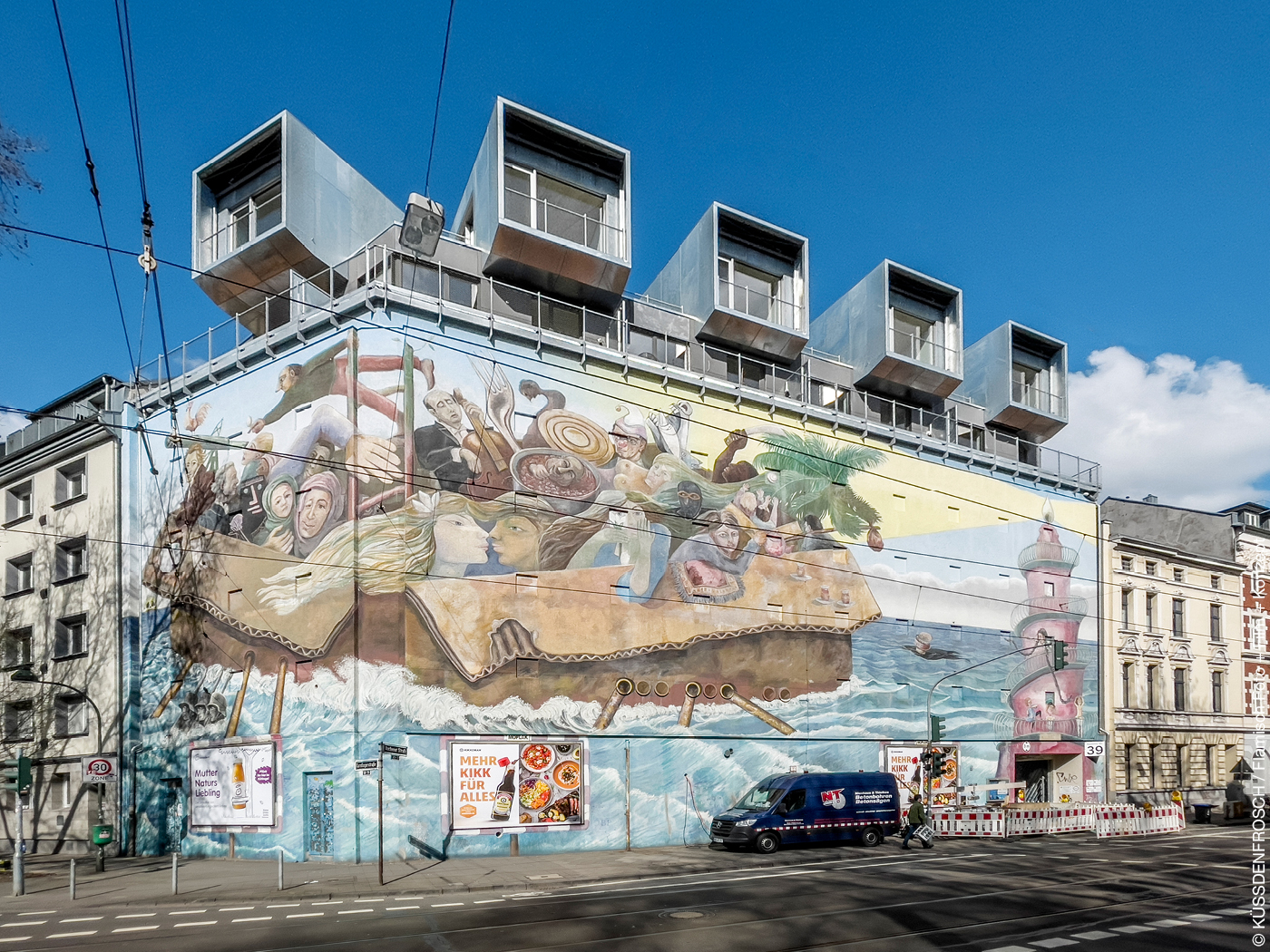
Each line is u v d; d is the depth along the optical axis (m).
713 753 31.84
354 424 27.38
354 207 32.94
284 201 29.97
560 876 22.17
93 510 34.97
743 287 36.53
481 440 28.89
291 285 30.58
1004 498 43.31
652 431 32.56
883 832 29.66
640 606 31.06
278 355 29.98
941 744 38.41
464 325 29.28
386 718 26.03
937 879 20.66
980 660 40.62
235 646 29.56
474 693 27.42
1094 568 46.47
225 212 32.94
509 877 22.11
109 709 32.91
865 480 38.22
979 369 47.34
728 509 33.84
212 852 28.97
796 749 33.94
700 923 15.16
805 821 28.20
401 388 27.73
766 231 36.81
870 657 36.84
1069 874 21.39
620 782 29.64
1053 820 33.69
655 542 31.83
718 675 32.50
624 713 30.11
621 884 20.81
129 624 33.09
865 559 37.44
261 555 29.22
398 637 26.45
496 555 28.52
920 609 38.94
